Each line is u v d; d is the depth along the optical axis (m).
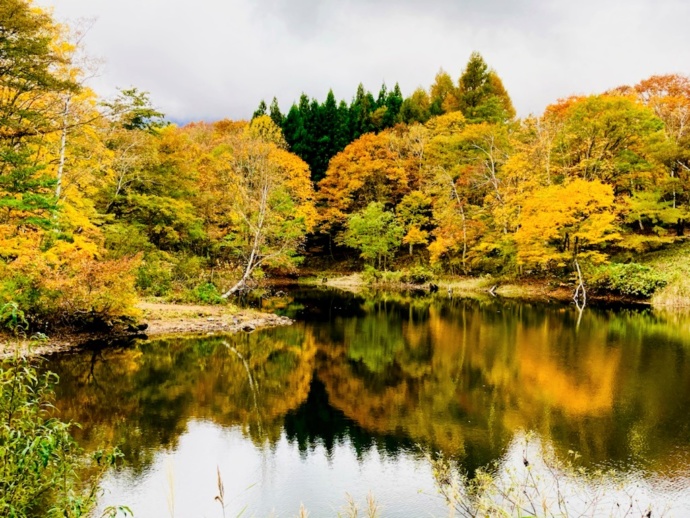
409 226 41.53
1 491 3.60
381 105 64.19
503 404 10.57
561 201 27.11
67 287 15.33
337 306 27.03
